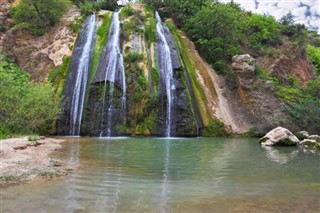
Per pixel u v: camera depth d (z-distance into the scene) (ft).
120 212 22.38
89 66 100.94
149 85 95.55
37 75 101.76
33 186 28.84
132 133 89.71
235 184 31.55
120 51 104.53
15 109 71.61
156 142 72.02
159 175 35.27
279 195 27.61
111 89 93.50
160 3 135.64
